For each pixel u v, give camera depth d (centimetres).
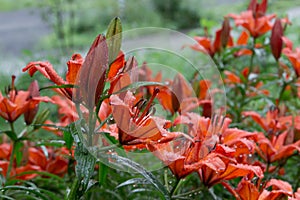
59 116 134
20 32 432
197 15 418
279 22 122
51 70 77
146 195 104
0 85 165
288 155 103
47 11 217
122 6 183
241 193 83
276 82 126
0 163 108
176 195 85
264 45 131
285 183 85
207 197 102
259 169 81
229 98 135
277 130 111
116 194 97
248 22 126
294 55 118
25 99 98
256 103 142
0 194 92
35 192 85
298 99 149
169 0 426
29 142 117
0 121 130
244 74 134
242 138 87
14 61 208
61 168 110
